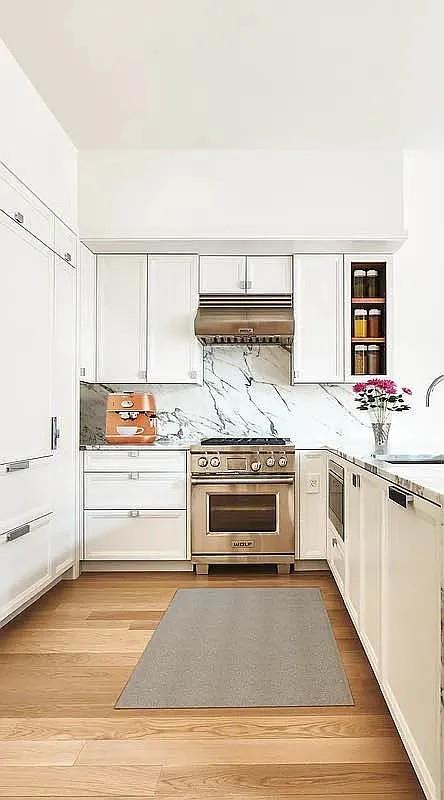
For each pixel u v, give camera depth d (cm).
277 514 487
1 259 336
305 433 543
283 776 213
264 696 276
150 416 507
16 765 221
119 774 215
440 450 529
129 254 514
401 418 532
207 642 340
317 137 472
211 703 269
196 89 401
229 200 493
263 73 382
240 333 494
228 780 211
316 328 508
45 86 392
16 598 359
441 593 161
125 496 486
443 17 329
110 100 413
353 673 301
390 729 246
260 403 545
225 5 316
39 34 338
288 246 493
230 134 467
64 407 451
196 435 545
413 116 440
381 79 391
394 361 517
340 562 390
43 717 257
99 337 512
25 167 376
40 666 309
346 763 222
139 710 263
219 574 489
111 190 492
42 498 403
